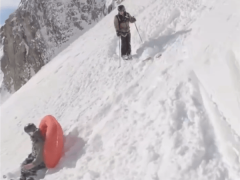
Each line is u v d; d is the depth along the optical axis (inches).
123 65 259.8
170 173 116.3
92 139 175.3
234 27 151.1
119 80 236.8
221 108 129.8
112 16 549.6
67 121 233.8
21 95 443.2
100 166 145.9
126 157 141.4
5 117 386.3
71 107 269.4
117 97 205.6
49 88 381.4
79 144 181.3
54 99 330.6
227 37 149.8
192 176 110.4
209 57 154.6
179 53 196.4
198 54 167.6
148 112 162.4
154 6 361.7
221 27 165.6
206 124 129.8
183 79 162.4
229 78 131.7
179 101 149.4
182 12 260.1
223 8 186.1
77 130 197.2
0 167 232.7
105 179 135.4
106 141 167.6
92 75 300.4
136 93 195.3
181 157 119.9
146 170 125.8
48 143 171.0
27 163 181.9
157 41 247.6
